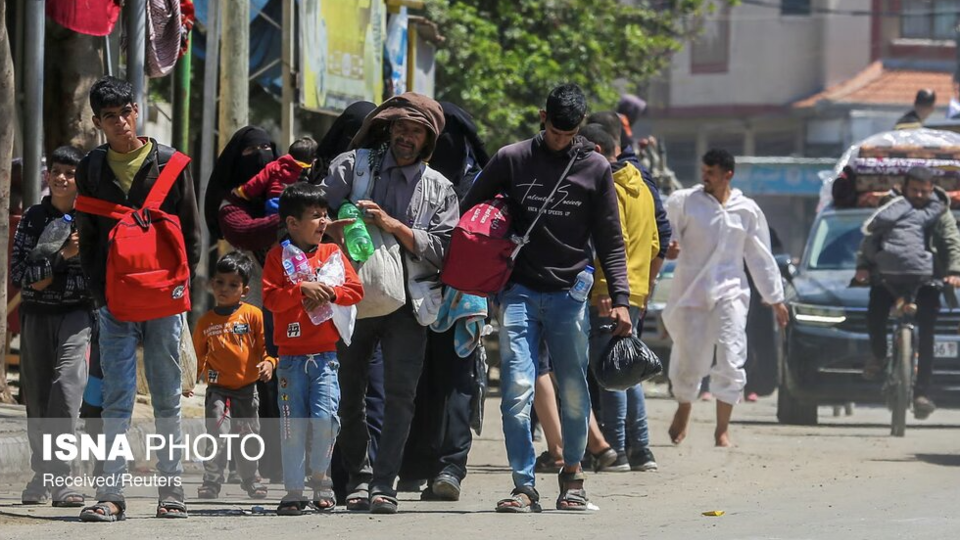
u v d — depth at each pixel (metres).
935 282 34.78
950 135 43.06
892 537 17.47
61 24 28.11
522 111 59.03
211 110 33.34
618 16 73.00
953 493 22.59
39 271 20.89
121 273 18.66
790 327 38.38
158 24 29.78
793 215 121.75
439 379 21.67
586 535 17.80
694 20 134.00
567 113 19.47
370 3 39.47
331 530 18.25
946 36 131.62
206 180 33.44
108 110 18.53
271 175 22.83
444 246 20.14
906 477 25.12
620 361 20.06
